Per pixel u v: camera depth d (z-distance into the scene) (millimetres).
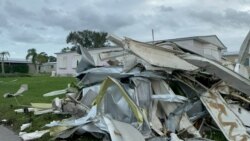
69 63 49438
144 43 8086
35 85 24859
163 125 7301
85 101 8898
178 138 6516
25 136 7457
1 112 11609
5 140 7602
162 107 7621
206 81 8328
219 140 7012
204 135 7363
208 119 7754
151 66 7746
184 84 8109
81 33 88375
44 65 77000
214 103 7562
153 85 7910
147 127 6766
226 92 8211
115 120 6762
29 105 12289
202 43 34625
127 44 7828
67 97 9852
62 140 7082
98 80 9164
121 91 7250
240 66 10445
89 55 10867
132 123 6988
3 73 59469
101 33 88125
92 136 7133
